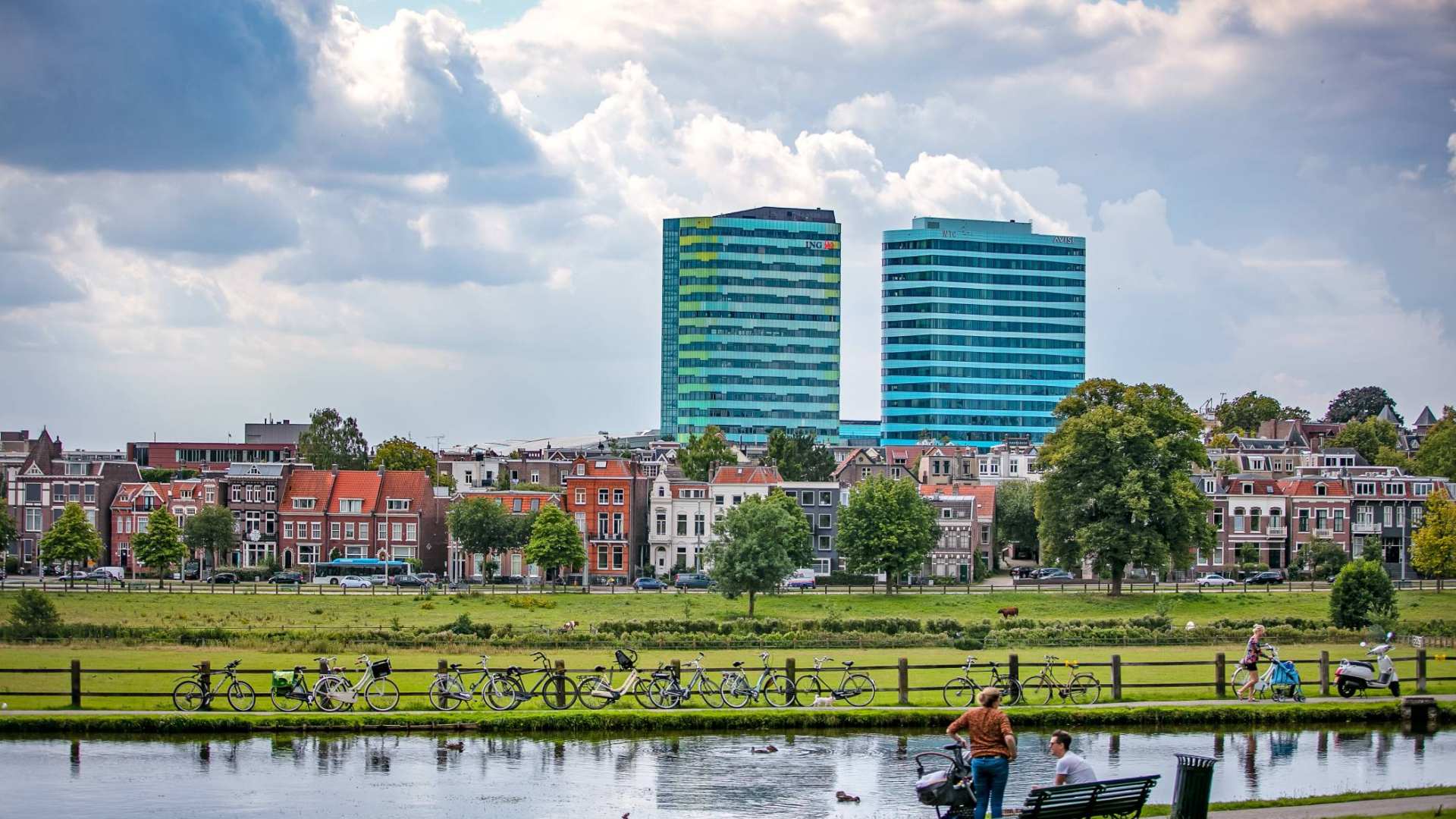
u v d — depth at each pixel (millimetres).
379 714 107188
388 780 91812
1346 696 117875
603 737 105625
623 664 114188
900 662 114375
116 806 84750
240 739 103688
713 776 93250
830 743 103750
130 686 129000
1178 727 109500
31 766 94938
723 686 115062
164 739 103500
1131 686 115250
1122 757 99250
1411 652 174625
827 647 191625
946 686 115438
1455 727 109688
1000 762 70438
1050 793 68062
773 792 89062
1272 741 104875
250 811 83875
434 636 190500
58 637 192375
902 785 90875
